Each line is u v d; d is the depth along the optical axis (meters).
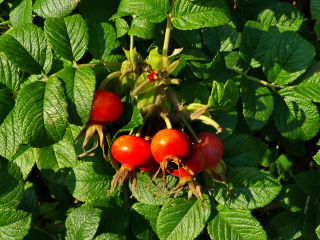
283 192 0.34
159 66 0.25
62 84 0.22
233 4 0.33
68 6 0.28
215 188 0.27
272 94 0.32
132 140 0.23
